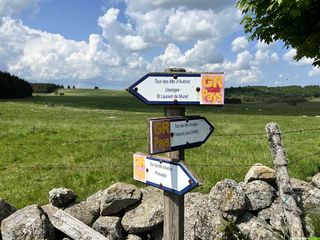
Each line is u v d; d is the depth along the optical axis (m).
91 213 2.07
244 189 2.16
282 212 2.07
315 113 27.38
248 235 1.86
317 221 2.02
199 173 3.12
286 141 6.50
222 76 1.28
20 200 2.97
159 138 1.22
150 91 1.28
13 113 14.63
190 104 1.29
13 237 1.77
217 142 5.93
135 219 1.98
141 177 1.42
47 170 4.05
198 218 1.89
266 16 2.69
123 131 7.96
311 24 2.59
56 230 1.93
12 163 4.66
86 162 4.51
